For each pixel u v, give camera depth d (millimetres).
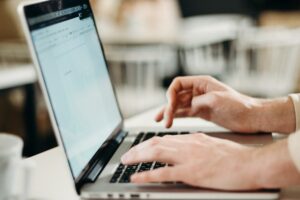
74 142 866
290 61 3312
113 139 1084
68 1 1000
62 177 952
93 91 1041
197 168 817
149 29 4020
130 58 3234
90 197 812
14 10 4336
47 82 811
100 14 4309
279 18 4820
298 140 799
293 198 815
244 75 3477
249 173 795
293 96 1146
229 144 905
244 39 3475
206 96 1172
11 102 3170
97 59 1121
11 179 754
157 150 878
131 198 801
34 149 2803
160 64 3459
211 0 5070
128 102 3127
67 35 958
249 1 5000
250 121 1131
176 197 793
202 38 3650
